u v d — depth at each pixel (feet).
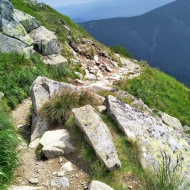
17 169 7.16
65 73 18.15
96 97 10.93
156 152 8.14
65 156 7.81
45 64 18.08
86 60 24.56
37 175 7.06
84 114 8.54
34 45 19.21
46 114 9.57
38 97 10.27
